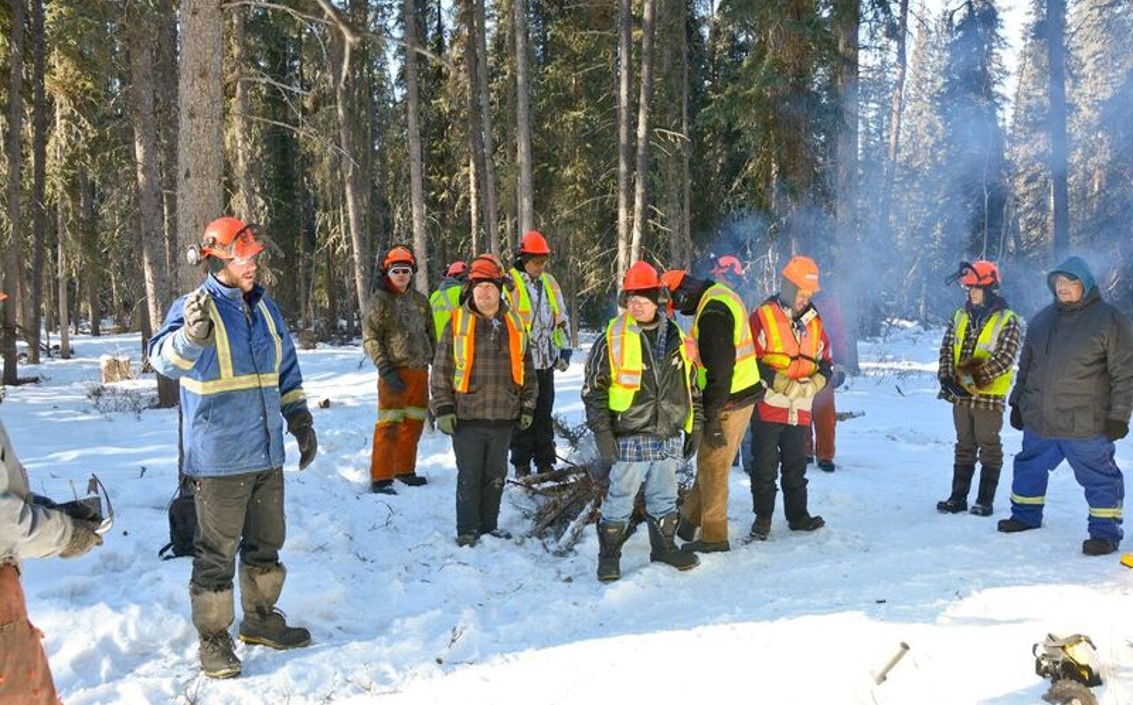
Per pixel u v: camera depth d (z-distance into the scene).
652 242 22.45
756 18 14.35
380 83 27.02
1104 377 5.29
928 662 3.53
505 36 23.67
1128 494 6.96
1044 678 3.30
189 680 3.65
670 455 5.15
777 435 5.78
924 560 5.17
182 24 5.98
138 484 6.65
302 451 4.18
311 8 6.72
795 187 15.00
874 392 13.80
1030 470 5.80
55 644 3.79
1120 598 4.27
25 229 21.41
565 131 22.88
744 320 5.41
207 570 3.75
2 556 2.17
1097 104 22.80
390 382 6.69
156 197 13.82
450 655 3.98
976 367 6.26
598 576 5.12
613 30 20.77
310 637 4.13
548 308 7.13
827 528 6.04
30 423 10.56
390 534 5.90
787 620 4.12
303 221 29.64
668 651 3.82
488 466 5.81
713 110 15.98
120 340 30.59
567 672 3.68
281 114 23.89
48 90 18.33
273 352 3.97
